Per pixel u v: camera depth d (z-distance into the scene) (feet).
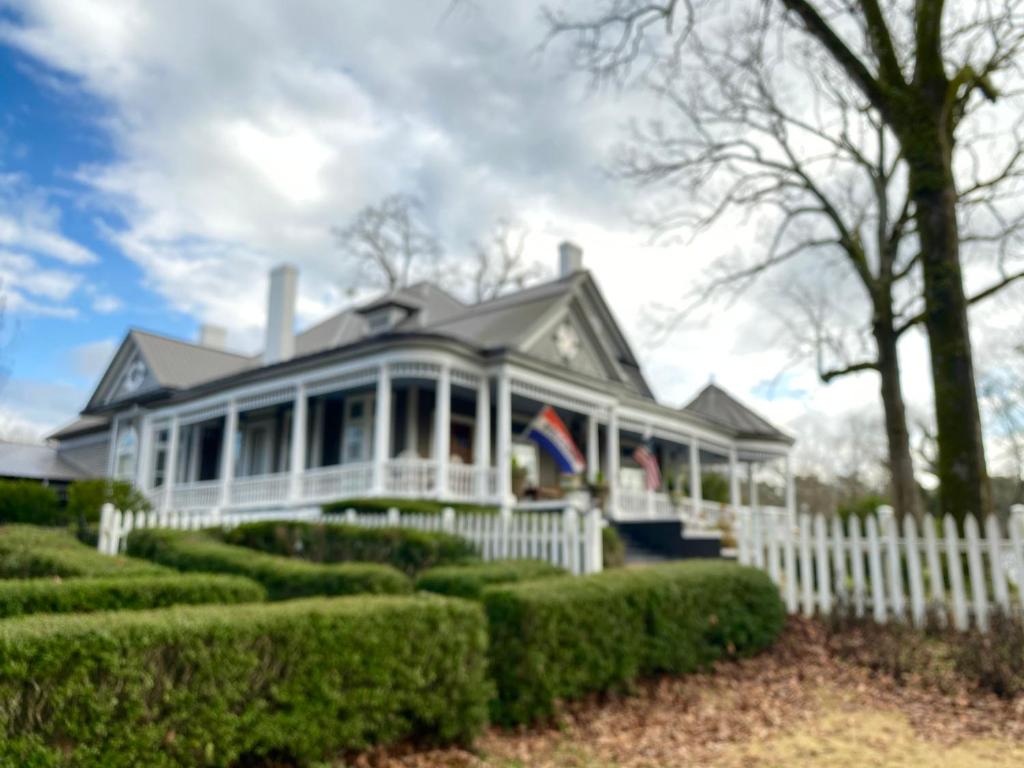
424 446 63.77
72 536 38.86
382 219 139.64
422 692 15.46
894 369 53.52
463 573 22.94
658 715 19.89
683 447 96.32
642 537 58.65
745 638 25.88
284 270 76.48
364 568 24.79
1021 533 28.02
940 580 27.20
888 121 36.17
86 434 104.37
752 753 17.01
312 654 13.55
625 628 20.99
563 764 16.11
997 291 44.78
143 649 11.27
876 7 37.17
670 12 41.14
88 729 10.49
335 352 56.29
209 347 98.22
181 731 11.62
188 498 70.28
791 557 30.78
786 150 60.08
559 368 60.64
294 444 59.98
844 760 16.42
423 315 75.51
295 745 13.06
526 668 17.75
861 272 56.44
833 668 24.25
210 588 19.62
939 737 17.80
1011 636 22.36
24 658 9.97
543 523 34.35
